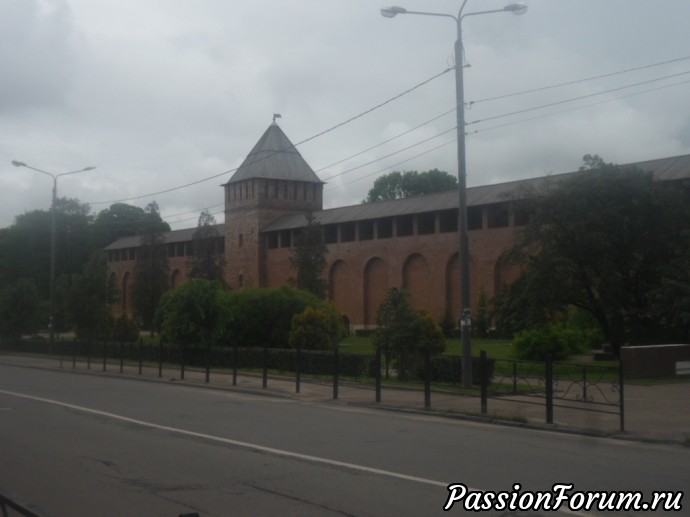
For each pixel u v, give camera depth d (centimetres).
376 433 1418
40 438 1337
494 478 987
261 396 2222
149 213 7144
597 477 1000
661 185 3200
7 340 5012
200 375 2894
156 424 1530
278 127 7988
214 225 6769
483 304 5272
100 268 4272
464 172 2239
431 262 5838
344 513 808
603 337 4059
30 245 8600
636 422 1576
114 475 1012
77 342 4228
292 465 1080
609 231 3116
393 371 2748
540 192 3309
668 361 2686
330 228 6825
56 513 812
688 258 2998
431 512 814
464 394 2095
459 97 2222
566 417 1648
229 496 888
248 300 3919
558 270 3062
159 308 3838
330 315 3700
